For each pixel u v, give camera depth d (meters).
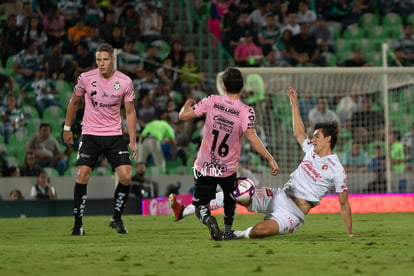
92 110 30.78
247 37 77.81
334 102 66.44
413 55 81.88
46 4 73.12
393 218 43.44
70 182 59.41
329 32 80.12
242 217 45.50
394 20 83.75
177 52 73.31
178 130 66.44
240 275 16.17
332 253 21.45
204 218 26.75
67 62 71.31
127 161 31.16
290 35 78.44
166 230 34.47
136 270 17.27
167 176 60.38
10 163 63.72
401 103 67.62
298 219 27.38
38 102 67.88
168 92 69.06
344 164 62.28
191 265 18.23
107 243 26.55
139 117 67.06
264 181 61.38
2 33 70.94
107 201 54.53
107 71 30.02
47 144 62.38
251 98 59.78
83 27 73.31
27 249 23.66
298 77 61.00
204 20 80.25
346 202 27.98
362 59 78.81
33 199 54.59
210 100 26.30
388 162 55.50
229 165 26.50
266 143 63.41
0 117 65.62
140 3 76.88
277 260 19.36
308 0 81.31
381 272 16.52
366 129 64.50
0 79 68.38
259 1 80.12
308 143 28.23
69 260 19.80
